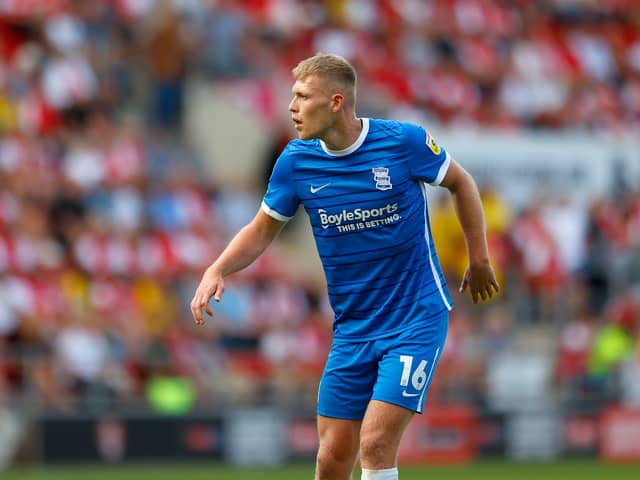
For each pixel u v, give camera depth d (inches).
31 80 2381.9
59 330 1903.3
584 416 2155.5
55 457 1814.7
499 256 2327.8
